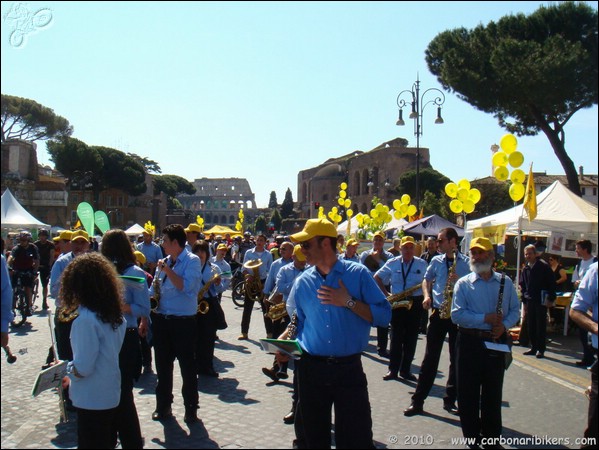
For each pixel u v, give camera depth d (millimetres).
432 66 22797
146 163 115312
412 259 8172
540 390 7508
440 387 7707
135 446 4848
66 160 52125
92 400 4172
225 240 26062
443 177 79812
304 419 4254
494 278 5383
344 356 4203
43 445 5148
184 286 6027
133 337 5188
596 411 4504
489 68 18969
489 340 5285
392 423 6047
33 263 12445
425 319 12898
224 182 170500
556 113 16156
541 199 13352
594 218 12539
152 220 75312
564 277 12305
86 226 10617
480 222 15289
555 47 14562
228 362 9117
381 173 92188
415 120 26688
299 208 129000
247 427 5840
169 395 6160
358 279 4305
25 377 7645
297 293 4469
